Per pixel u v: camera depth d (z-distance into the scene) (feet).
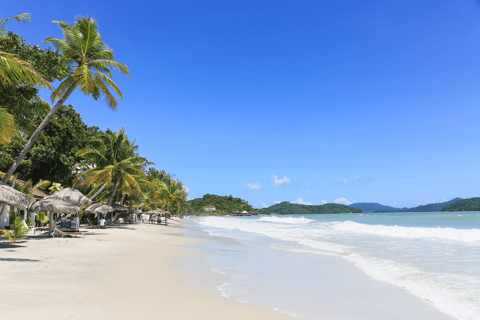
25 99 57.31
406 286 26.20
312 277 30.40
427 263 36.76
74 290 20.38
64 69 62.64
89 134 117.50
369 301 21.86
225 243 64.69
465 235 68.44
